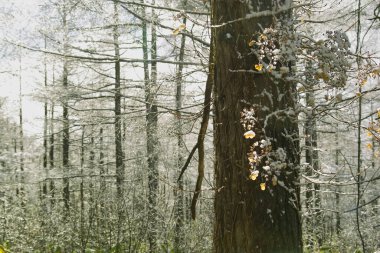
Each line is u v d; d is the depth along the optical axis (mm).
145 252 8016
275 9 2910
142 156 9320
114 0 7008
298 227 2850
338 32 2775
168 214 8211
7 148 22828
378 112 2873
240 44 2902
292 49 2744
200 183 3504
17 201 12891
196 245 7582
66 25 8695
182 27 3088
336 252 10492
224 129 2904
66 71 10844
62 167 14078
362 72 2887
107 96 10031
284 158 2695
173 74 7461
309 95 3242
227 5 2967
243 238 2744
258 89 2834
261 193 2750
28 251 9500
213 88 3068
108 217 8156
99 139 15344
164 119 8141
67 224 9305
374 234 9289
